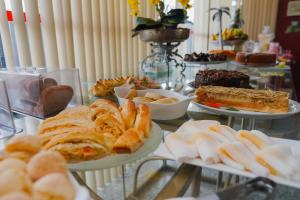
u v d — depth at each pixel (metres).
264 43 2.58
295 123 0.67
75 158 0.41
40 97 0.64
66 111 0.58
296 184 0.35
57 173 0.27
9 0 0.96
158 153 0.44
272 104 0.71
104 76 1.45
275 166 0.37
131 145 0.44
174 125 0.64
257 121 0.69
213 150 0.42
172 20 1.03
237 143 0.43
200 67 1.40
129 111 0.55
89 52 1.34
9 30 0.97
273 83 1.20
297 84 3.27
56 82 0.70
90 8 1.30
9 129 0.59
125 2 1.52
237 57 1.58
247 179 0.37
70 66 1.23
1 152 0.32
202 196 0.35
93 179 0.49
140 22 1.07
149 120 0.54
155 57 1.53
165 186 0.42
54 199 0.24
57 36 1.17
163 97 0.73
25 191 0.23
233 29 2.10
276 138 0.50
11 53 0.98
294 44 3.32
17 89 0.66
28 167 0.27
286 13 3.31
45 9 1.08
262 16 3.26
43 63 1.10
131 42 1.62
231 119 0.69
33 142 0.33
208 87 0.83
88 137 0.43
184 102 0.66
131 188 0.46
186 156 0.42
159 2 1.07
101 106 0.59
